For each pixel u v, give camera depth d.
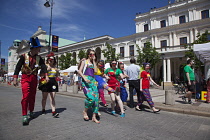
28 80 3.62
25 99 3.46
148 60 21.36
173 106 5.79
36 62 3.83
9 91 12.56
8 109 5.07
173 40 23.50
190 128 3.54
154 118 4.42
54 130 3.07
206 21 20.45
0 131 2.94
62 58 35.91
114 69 4.80
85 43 36.31
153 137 2.89
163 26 25.45
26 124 3.40
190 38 21.86
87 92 3.70
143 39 27.17
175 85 13.09
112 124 3.64
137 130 3.27
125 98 5.89
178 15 23.75
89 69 3.77
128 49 29.39
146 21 27.50
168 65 22.72
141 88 5.20
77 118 4.09
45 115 4.31
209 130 3.41
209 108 5.38
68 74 25.00
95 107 3.76
